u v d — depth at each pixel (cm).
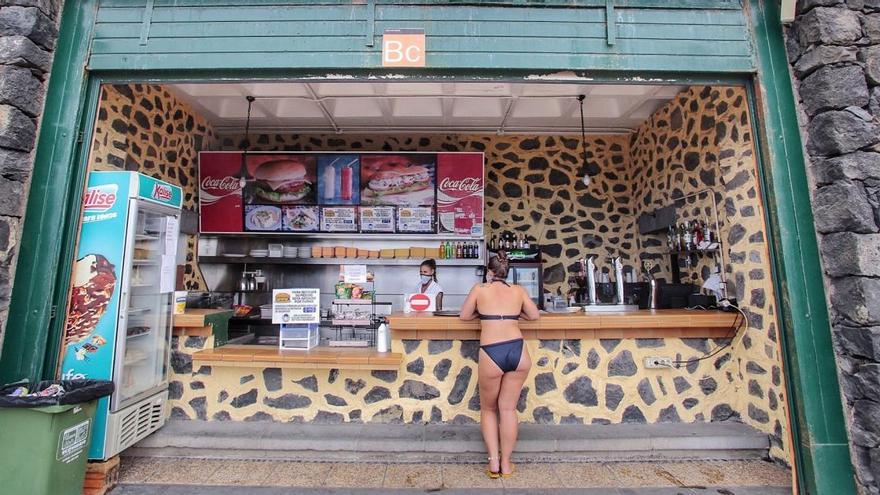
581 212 549
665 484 262
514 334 274
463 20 262
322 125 527
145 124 414
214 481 268
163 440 300
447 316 321
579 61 259
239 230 511
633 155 544
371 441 295
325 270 541
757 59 261
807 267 241
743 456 297
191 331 339
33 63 248
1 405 208
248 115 456
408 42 260
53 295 250
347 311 353
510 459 294
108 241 271
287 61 258
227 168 507
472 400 322
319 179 516
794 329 237
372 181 515
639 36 262
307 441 297
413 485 262
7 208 236
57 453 215
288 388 328
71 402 218
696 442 295
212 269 527
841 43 239
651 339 328
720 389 326
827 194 237
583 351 325
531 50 260
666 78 264
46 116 256
